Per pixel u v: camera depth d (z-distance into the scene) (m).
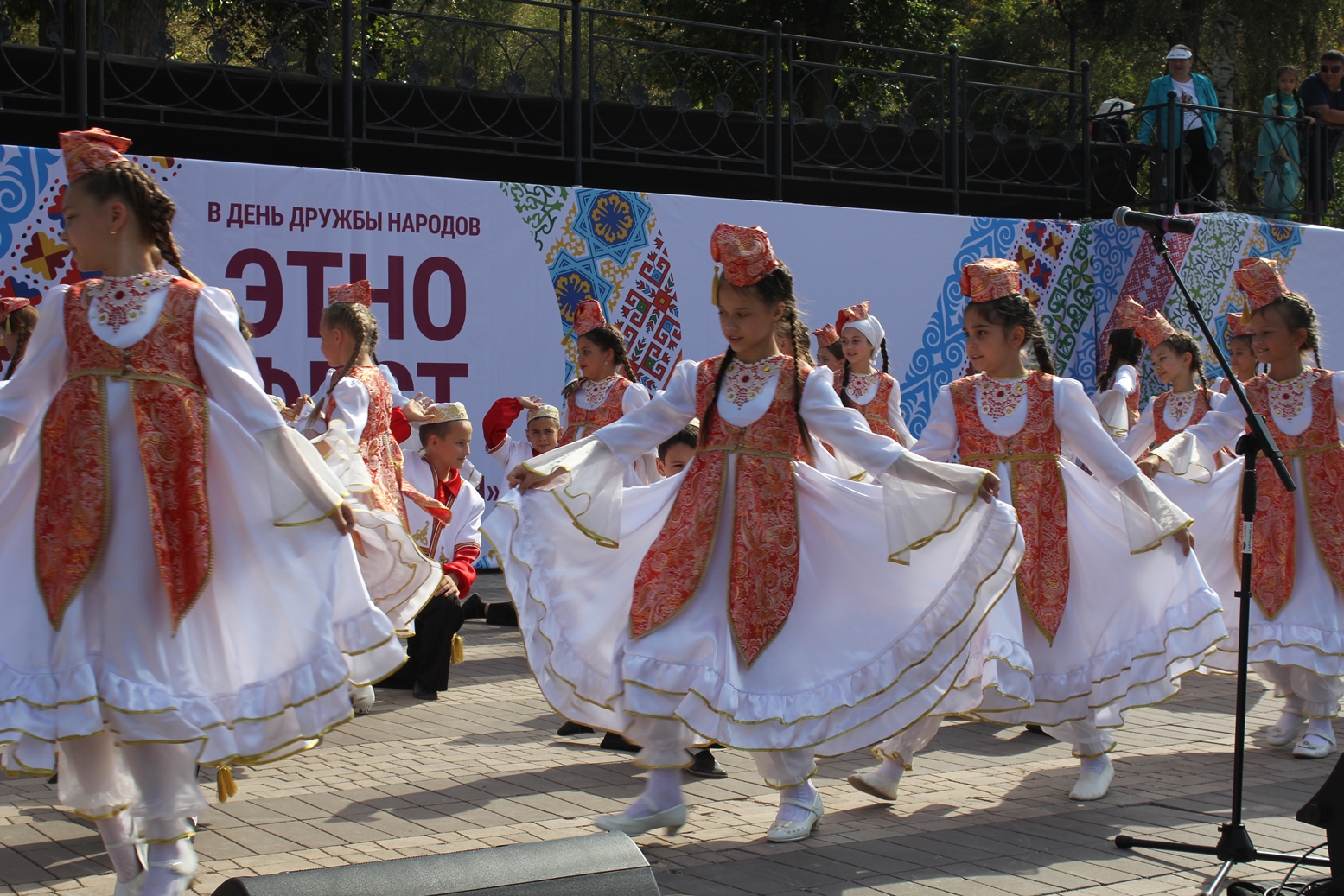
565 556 3.83
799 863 3.56
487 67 17.39
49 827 3.87
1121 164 12.58
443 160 10.94
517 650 7.30
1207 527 5.59
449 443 6.49
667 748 3.69
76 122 9.54
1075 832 3.92
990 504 3.78
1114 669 4.39
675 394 3.96
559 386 9.90
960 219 11.30
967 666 4.03
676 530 3.83
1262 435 3.65
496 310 9.66
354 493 5.45
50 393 3.24
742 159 10.66
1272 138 13.12
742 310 3.87
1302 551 5.32
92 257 3.22
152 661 3.03
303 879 2.38
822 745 3.64
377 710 5.76
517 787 4.43
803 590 3.81
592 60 10.25
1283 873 3.52
